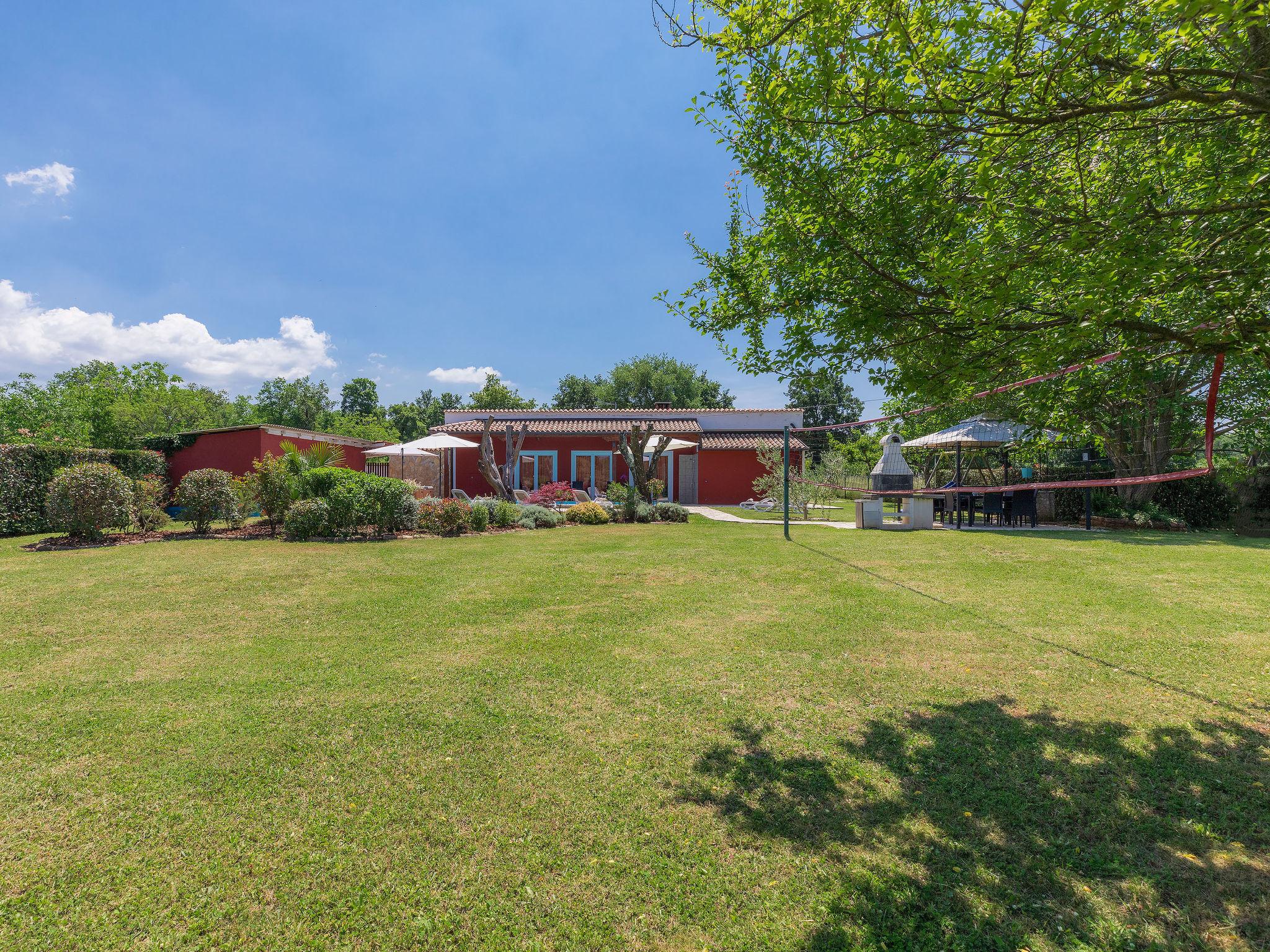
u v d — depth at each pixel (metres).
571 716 3.91
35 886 2.32
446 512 13.21
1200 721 3.82
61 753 3.37
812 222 4.28
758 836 2.68
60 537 11.74
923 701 4.16
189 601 6.87
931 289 4.11
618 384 51.59
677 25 3.97
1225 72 3.05
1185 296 3.82
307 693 4.27
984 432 16.47
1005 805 2.92
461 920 2.18
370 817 2.80
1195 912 2.22
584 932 2.12
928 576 8.55
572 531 14.24
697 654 5.14
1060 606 6.79
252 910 2.22
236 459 19.98
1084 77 3.22
